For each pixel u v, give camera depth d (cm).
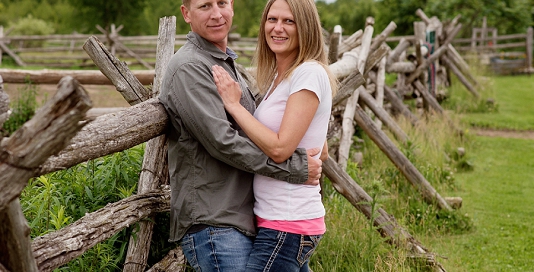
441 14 2298
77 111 154
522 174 768
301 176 239
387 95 888
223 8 256
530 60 2067
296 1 247
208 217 241
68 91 151
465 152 828
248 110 264
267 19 256
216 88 240
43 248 225
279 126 245
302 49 247
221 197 244
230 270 239
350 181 432
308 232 243
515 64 2036
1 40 2228
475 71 1518
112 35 2203
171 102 244
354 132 786
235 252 241
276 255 240
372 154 728
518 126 1101
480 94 1317
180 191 250
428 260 421
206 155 244
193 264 250
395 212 554
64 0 5469
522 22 2302
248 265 240
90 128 226
